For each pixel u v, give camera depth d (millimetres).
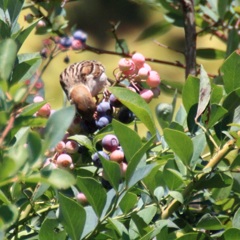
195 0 4922
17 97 4102
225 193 4410
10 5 4348
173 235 4348
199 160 4375
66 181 4074
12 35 4316
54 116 4098
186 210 4387
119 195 4246
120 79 4449
